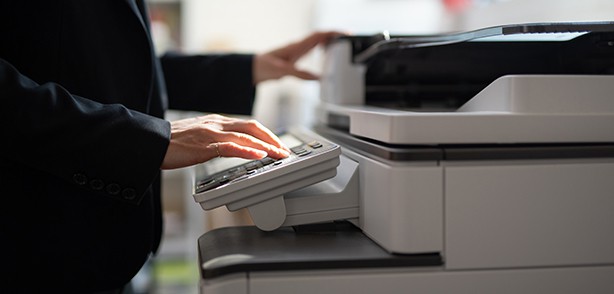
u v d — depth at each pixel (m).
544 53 0.80
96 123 0.65
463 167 0.62
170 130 0.68
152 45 0.81
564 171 0.63
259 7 2.75
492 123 0.63
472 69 0.93
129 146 0.66
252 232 0.73
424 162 0.61
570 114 0.64
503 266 0.63
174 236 2.60
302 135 0.86
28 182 0.73
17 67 0.74
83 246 0.74
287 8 2.76
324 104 1.14
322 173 0.67
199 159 0.67
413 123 0.62
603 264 0.64
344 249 0.65
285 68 1.22
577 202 0.63
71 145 0.65
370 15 2.25
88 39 0.75
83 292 0.75
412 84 1.05
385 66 0.98
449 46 0.79
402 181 0.61
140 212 0.76
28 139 0.64
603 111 0.64
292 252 0.64
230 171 0.76
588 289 0.64
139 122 0.67
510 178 0.62
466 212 0.62
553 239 0.63
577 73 0.78
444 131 0.62
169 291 2.27
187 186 2.67
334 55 1.07
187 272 2.41
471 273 0.63
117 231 0.75
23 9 0.73
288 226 0.74
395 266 0.62
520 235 0.63
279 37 2.77
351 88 1.04
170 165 0.67
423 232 0.62
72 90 0.75
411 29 2.21
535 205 0.63
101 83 0.75
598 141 0.64
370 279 0.61
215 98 1.20
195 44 2.72
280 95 2.68
